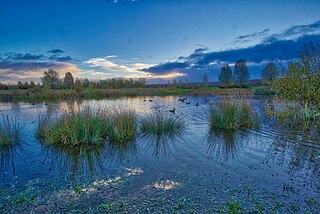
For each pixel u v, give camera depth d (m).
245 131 9.75
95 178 5.25
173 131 10.07
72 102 26.05
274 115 12.84
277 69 13.57
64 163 6.32
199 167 5.80
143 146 7.86
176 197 4.27
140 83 59.34
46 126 9.60
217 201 4.08
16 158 6.78
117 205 4.02
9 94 37.00
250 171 5.45
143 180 5.07
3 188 4.80
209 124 11.44
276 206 3.85
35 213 3.84
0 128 8.55
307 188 4.50
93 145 8.00
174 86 60.81
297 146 7.32
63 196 4.41
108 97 37.72
